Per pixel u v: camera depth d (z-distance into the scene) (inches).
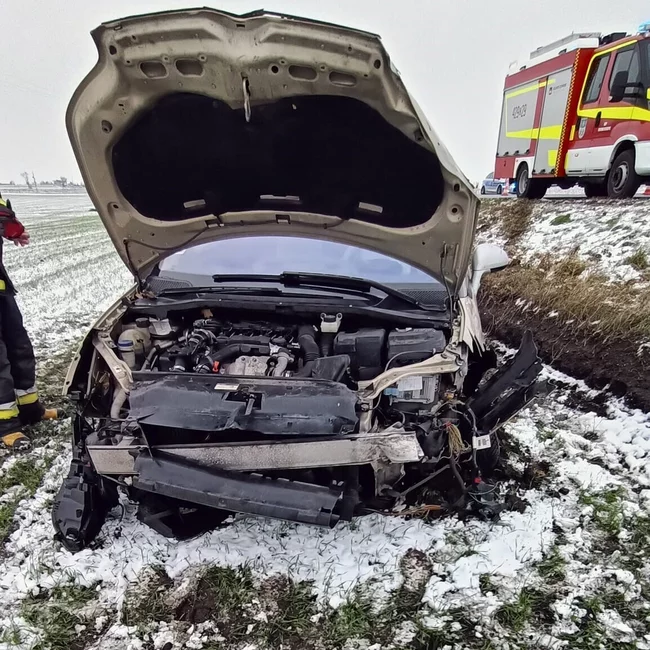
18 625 91.1
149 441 99.0
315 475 101.0
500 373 114.0
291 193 121.1
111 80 92.7
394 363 106.3
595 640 86.4
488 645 85.7
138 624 91.0
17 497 126.7
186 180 116.4
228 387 97.0
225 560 104.7
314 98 94.6
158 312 123.9
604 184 408.8
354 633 88.9
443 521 114.7
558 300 220.1
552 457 137.9
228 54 86.9
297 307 122.2
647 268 216.2
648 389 155.3
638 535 108.8
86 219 1069.1
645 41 314.5
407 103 91.7
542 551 105.4
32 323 285.0
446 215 113.4
